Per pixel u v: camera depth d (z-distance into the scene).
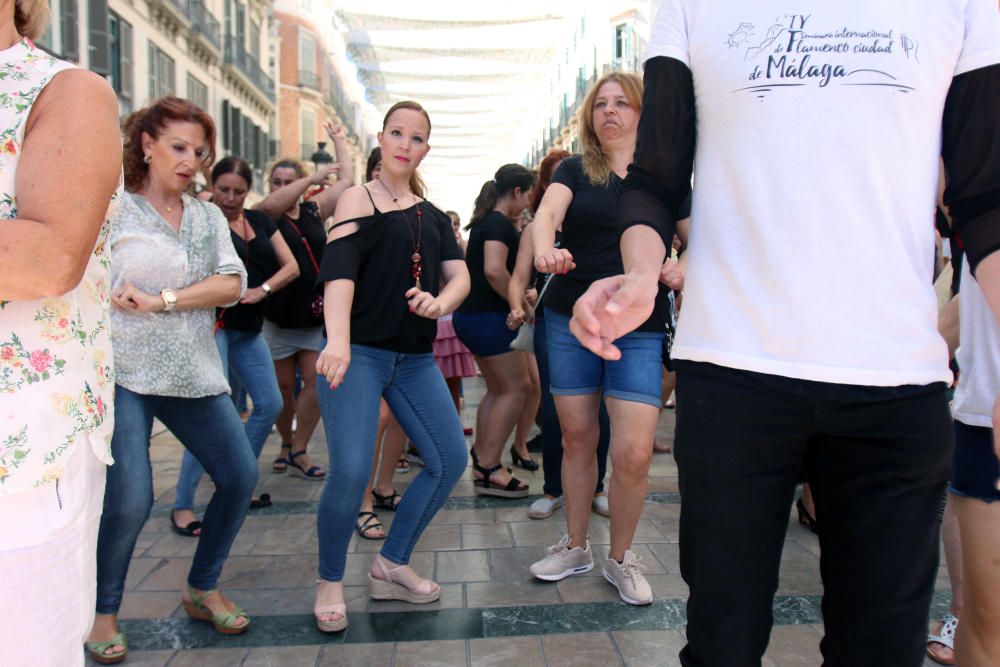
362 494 2.71
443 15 17.25
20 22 1.34
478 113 28.31
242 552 3.54
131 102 16.58
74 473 1.28
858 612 1.26
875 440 1.23
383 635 2.70
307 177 4.57
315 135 38.22
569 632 2.70
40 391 1.22
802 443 1.27
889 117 1.21
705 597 1.29
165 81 18.84
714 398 1.28
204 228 2.70
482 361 4.34
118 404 2.44
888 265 1.22
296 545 3.62
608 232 2.97
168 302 2.47
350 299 2.60
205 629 2.75
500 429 4.38
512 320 3.88
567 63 24.55
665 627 2.73
